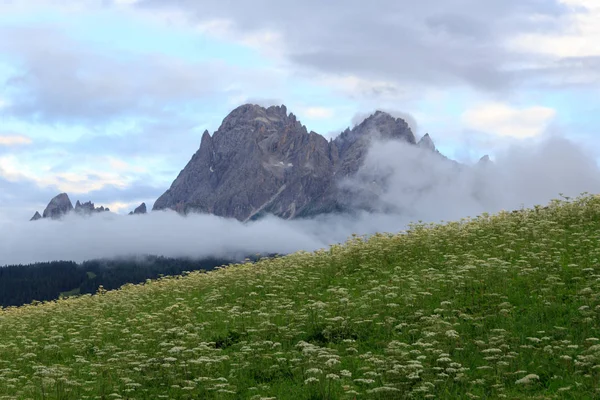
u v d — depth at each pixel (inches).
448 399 710.5
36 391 863.7
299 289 1210.0
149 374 869.8
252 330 944.3
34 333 1217.4
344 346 893.2
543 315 880.3
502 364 739.4
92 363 949.2
